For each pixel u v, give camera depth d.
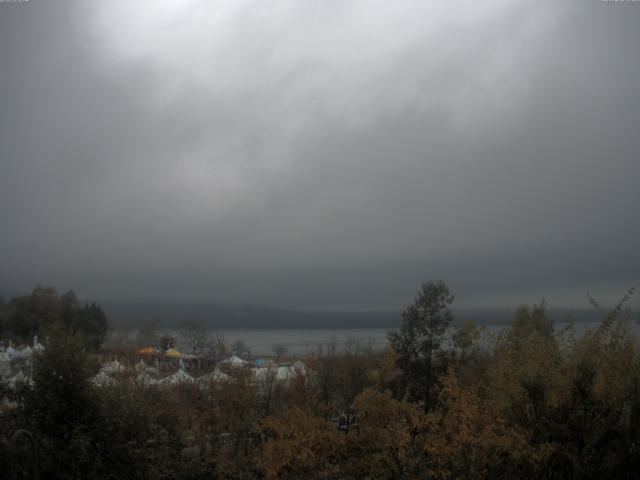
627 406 14.64
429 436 17.92
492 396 18.55
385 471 18.52
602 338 16.47
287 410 23.38
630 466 14.30
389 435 19.47
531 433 15.25
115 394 16.34
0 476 12.25
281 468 21.38
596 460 14.51
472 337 27.83
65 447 14.32
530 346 17.64
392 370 28.72
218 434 25.34
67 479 13.74
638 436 14.39
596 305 17.14
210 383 31.19
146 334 61.09
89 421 15.22
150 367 45.44
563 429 14.95
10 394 15.22
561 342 17.58
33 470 11.87
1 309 91.94
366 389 21.64
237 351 71.75
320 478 21.12
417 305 31.66
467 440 16.31
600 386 15.12
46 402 14.73
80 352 15.66
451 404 17.77
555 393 15.33
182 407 28.08
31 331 87.31
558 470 14.88
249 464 22.84
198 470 18.73
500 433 16.39
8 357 48.12
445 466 16.94
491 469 16.27
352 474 20.62
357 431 22.67
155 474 17.14
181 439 21.61
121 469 15.39
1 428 13.73
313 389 31.69
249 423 25.81
